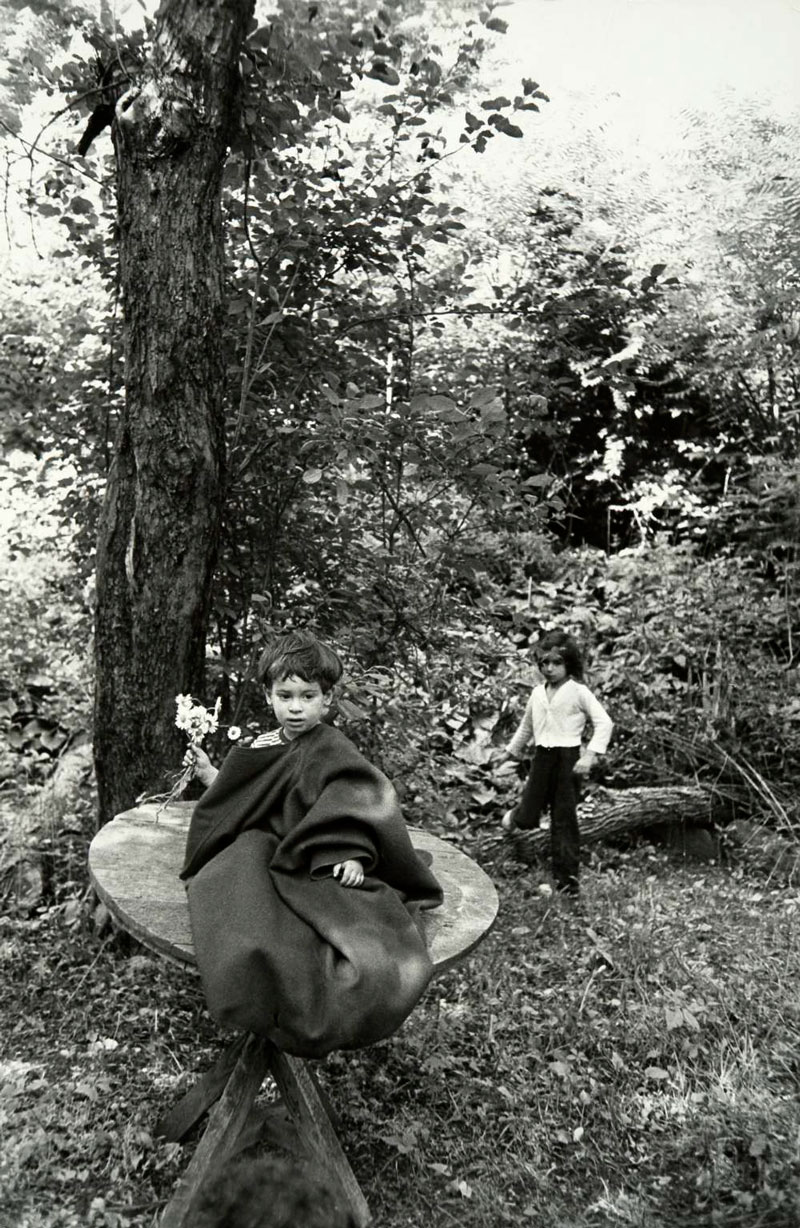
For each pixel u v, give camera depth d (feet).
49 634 22.47
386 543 17.54
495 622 19.69
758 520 27.17
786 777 21.94
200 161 13.55
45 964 14.10
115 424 17.42
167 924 9.35
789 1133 11.07
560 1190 10.41
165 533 13.83
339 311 16.97
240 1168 9.30
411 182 16.33
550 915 17.07
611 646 24.72
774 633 24.58
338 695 15.02
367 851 9.40
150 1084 11.73
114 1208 9.61
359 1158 10.69
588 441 29.68
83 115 17.13
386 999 8.34
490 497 15.98
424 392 15.83
